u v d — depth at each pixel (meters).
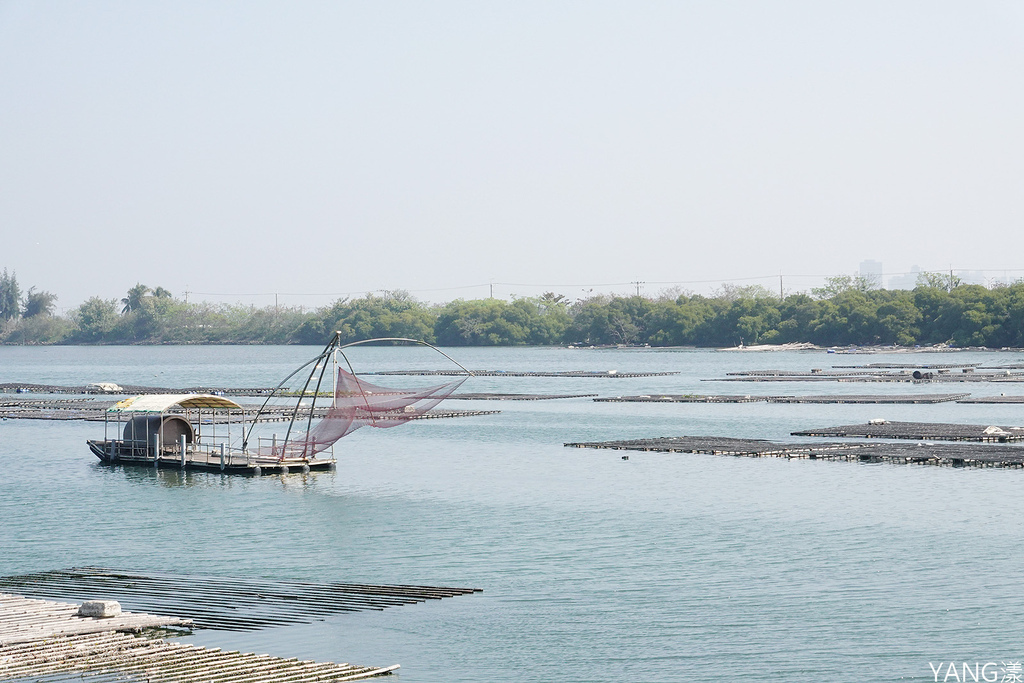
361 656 27.06
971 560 36.94
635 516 46.09
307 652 27.27
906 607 31.19
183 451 62.19
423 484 56.09
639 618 30.45
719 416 96.88
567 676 25.86
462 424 90.94
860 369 180.88
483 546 40.28
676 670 26.28
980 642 27.98
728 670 26.25
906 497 49.59
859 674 25.88
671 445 70.81
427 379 166.12
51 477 59.56
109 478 59.06
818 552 38.59
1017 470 57.84
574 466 62.53
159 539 42.22
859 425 82.75
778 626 29.56
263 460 61.88
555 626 29.67
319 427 62.12
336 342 60.72
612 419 95.00
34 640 26.38
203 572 36.44
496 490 53.78
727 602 31.97
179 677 23.88
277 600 31.86
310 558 38.50
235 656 25.72
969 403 107.56
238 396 130.25
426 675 25.77
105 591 32.66
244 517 46.72
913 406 105.00
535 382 157.00
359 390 60.97
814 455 64.44
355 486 55.59
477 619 30.30
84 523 45.75
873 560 37.19
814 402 109.62
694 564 36.97
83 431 86.75
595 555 38.59
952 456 61.88
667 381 156.00
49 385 162.38
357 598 32.16
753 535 41.72
